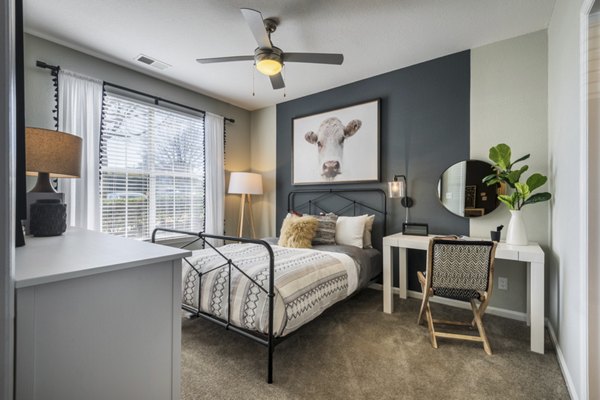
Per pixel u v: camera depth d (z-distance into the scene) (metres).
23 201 1.07
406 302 2.88
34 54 2.46
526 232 2.35
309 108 3.95
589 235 1.32
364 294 3.12
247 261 2.08
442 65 2.91
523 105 2.49
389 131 3.26
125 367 0.87
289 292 1.71
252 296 1.71
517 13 2.20
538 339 1.91
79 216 2.66
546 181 2.25
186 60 2.93
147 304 0.92
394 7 2.13
